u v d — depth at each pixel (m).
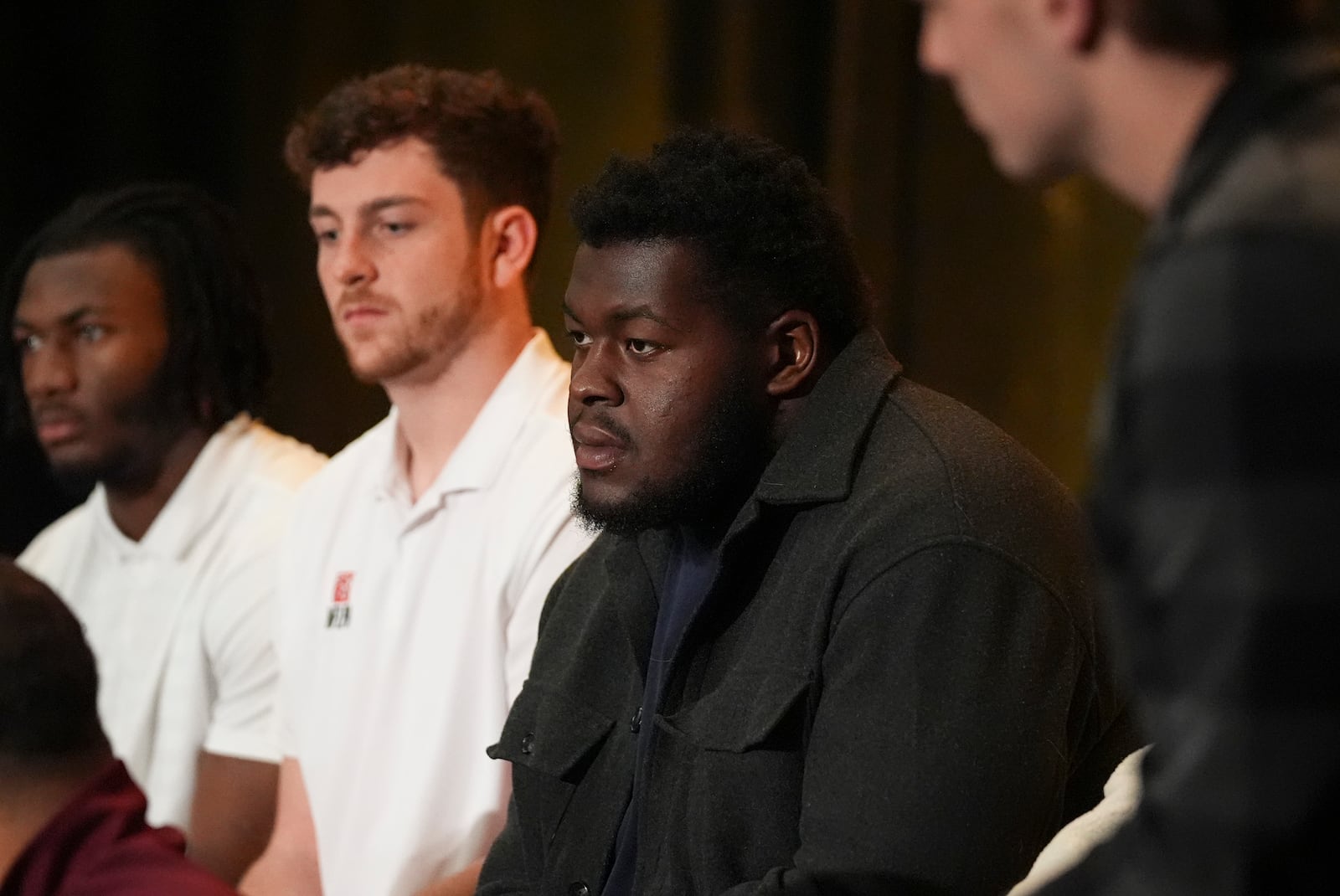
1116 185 3.50
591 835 5.64
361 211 7.79
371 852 7.44
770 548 5.31
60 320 8.98
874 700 4.78
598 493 5.27
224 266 9.26
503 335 7.90
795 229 5.30
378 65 15.27
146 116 15.38
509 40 14.99
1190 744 3.02
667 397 5.18
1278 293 2.91
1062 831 4.65
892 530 4.92
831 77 14.34
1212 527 2.94
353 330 7.82
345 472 8.11
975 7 3.44
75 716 4.90
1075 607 4.98
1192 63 3.26
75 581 9.30
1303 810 2.91
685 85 14.63
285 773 7.94
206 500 8.99
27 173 15.22
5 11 15.04
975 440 5.16
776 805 5.02
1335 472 2.86
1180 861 3.04
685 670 5.38
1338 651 2.86
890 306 14.23
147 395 9.02
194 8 15.43
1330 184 2.98
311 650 7.88
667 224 5.21
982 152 14.10
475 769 7.39
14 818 4.80
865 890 4.62
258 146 15.31
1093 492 3.29
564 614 6.10
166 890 4.67
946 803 4.64
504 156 7.91
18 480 13.86
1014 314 14.18
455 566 7.58
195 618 8.80
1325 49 3.23
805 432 5.23
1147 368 3.06
